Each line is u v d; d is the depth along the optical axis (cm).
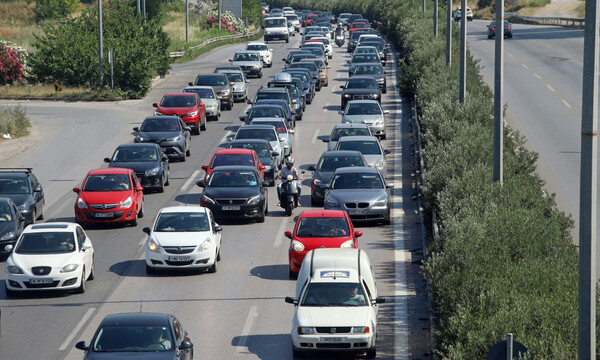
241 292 5266
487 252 4503
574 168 8612
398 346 4312
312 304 4175
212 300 5103
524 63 16900
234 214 7012
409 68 13238
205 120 11688
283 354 4203
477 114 8744
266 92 11788
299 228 5650
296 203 7444
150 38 16025
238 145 8719
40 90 14588
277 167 8831
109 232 6894
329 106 13500
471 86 10788
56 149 10369
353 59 15988
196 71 17988
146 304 5028
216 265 5909
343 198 6888
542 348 3175
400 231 6731
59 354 4225
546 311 3541
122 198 6969
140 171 8088
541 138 10150
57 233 5419
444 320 3969
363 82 12788
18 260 5209
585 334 2781
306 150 10194
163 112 11100
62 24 15912
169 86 15825
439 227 5784
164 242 5631
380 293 5206
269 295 5200
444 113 8788
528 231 4825
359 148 8525
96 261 6038
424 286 5331
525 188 6106
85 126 11931
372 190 7019
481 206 5469
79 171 9188
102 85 14588
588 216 2805
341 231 5600
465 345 3441
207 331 4541
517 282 4025
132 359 3478
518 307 3538
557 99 12862
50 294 5281
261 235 6738
